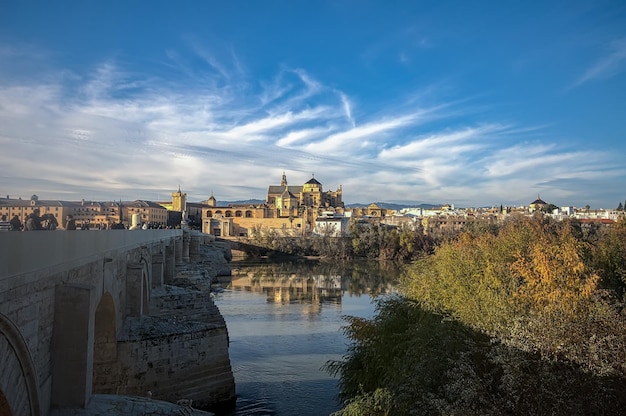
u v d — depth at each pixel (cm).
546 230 9444
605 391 2225
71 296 2167
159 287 5472
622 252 5444
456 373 2448
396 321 3603
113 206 15588
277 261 19512
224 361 3803
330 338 6122
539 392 2275
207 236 19900
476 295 3219
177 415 2702
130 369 3338
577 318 2591
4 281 1574
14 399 1733
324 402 3984
